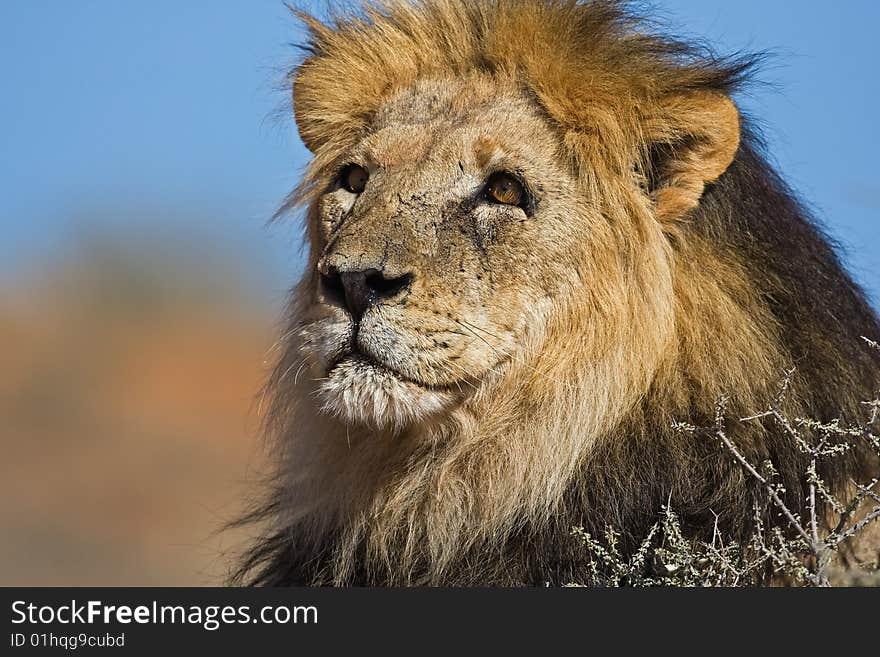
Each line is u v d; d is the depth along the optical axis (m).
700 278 11.30
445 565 11.29
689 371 11.11
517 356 11.25
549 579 11.09
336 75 12.85
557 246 11.36
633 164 11.65
